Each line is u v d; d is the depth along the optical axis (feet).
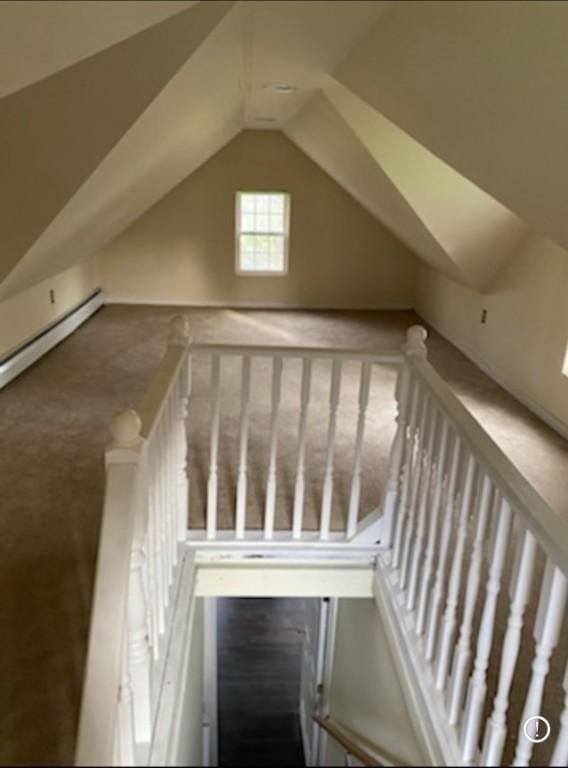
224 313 24.81
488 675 7.00
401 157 14.32
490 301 18.06
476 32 6.66
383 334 22.56
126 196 15.72
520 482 5.22
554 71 6.25
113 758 3.71
